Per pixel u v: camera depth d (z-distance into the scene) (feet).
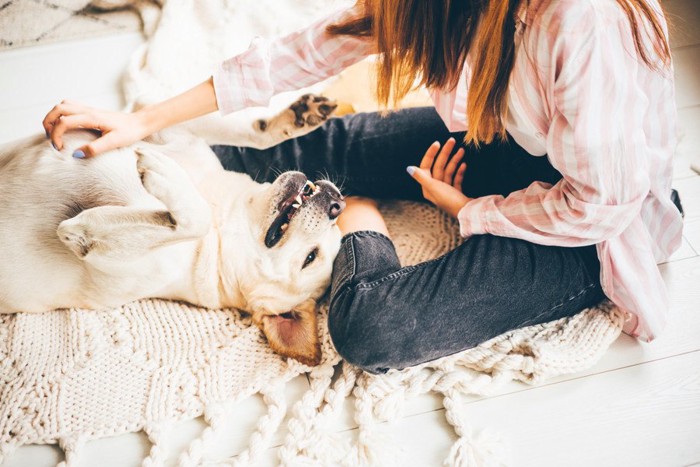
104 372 4.42
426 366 4.49
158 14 6.49
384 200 5.56
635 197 3.58
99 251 4.10
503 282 4.06
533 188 4.06
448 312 4.02
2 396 4.27
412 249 5.21
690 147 5.61
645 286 4.16
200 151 4.75
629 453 4.08
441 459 4.12
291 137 4.82
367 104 5.79
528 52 3.24
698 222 5.19
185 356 4.54
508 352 4.50
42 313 4.68
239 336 4.64
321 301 4.88
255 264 4.54
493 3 3.07
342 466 4.09
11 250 4.25
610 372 4.47
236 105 4.36
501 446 4.11
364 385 4.39
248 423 4.31
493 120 3.69
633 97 3.27
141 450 4.17
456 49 3.47
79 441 4.11
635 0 3.17
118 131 4.14
